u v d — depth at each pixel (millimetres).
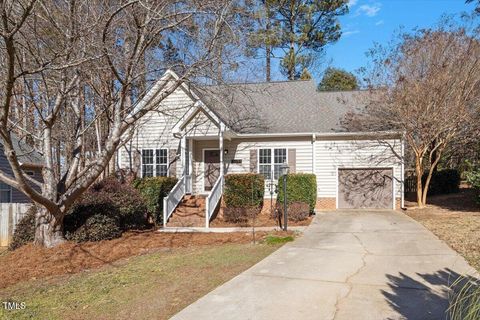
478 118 16422
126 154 19266
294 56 31078
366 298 5922
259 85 22047
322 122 19141
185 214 15680
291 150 18703
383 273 7336
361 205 18250
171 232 13391
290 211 14797
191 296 6234
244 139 19031
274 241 10828
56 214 10430
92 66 11266
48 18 9977
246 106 20391
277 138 18797
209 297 6094
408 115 15703
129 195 13984
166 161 18906
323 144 18531
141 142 19125
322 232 12172
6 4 7941
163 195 16062
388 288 6414
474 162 20094
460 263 7855
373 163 18109
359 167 18250
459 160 24000
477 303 3980
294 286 6605
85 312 5715
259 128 18984
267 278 7145
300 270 7684
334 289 6402
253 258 8898
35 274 8320
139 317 5398
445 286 6441
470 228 11453
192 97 16078
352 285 6617
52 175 10703
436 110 15477
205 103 16625
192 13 10625
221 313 5383
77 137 11969
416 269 7559
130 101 15414
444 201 18750
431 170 17547
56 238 10625
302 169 18562
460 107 15500
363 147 18188
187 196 17297
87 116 17438
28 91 11508
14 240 11141
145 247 10953
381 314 5250
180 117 17688
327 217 15555
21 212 12859
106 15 10578
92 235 11273
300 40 30688
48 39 10602
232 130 17391
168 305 5840
